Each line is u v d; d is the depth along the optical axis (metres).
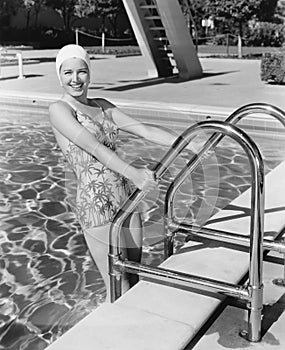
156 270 2.26
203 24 20.22
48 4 22.75
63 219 3.97
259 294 1.94
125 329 1.99
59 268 3.18
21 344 2.42
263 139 6.68
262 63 10.62
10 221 3.95
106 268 2.45
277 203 3.36
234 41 21.25
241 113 2.64
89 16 22.97
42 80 11.34
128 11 11.20
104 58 17.52
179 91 9.48
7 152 6.10
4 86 10.37
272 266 2.57
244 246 2.71
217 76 11.95
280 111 2.56
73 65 2.28
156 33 11.82
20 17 22.72
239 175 4.90
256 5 20.30
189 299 2.19
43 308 2.73
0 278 3.06
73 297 2.83
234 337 2.00
